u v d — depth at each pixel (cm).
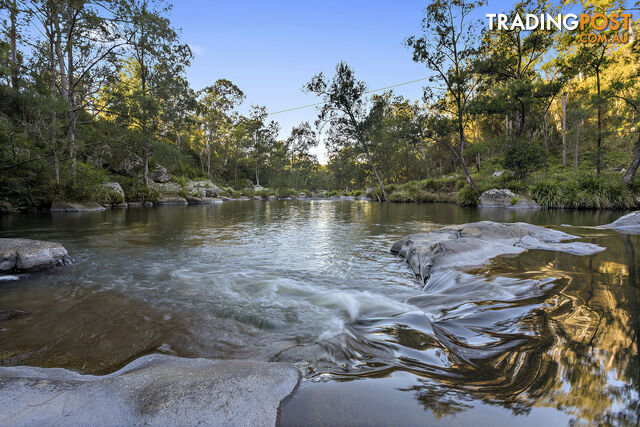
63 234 719
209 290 329
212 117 4238
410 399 123
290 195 4528
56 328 232
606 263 354
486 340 179
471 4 1755
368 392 130
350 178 6000
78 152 1842
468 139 3488
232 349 196
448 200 2403
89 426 105
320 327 229
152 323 242
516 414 109
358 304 282
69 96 1528
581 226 741
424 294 292
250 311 266
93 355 191
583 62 1822
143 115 1769
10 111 1429
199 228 870
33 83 1311
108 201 1697
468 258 378
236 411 114
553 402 114
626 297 236
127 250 549
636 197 1433
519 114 2172
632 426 100
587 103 2173
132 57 2109
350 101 2394
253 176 5909
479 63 1856
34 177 1331
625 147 2688
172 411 112
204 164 4919
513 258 385
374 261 473
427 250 428
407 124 2117
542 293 251
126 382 132
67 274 392
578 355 148
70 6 1379
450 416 110
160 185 2467
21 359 185
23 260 395
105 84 1620
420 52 1880
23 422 106
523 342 169
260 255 513
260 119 5053
